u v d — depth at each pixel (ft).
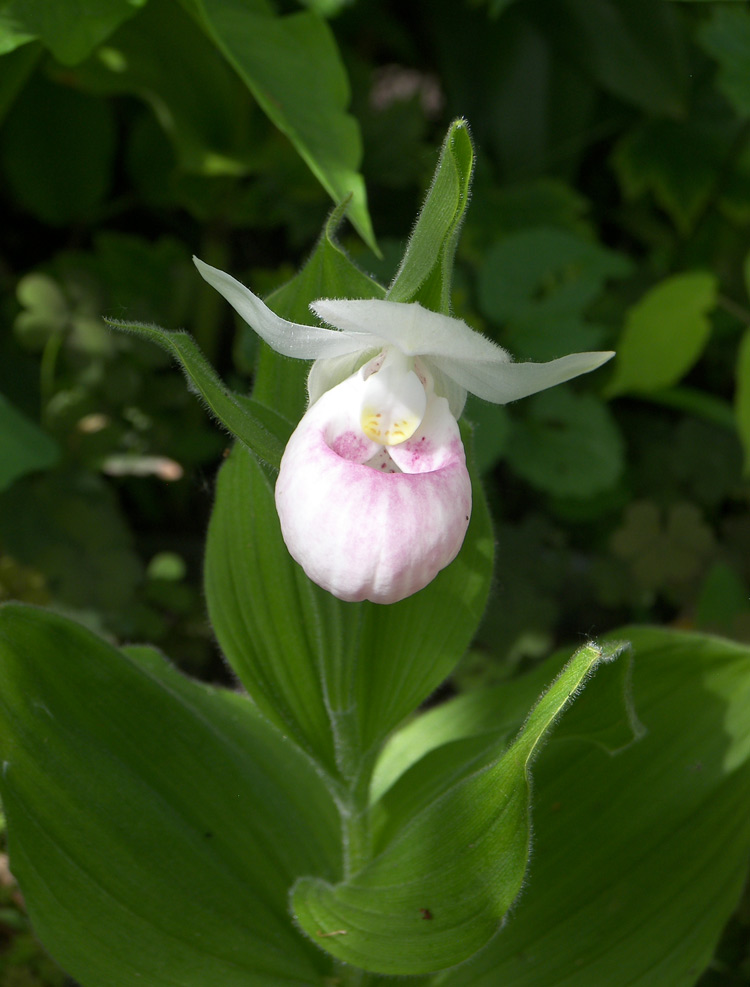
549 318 1.78
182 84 1.76
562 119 2.14
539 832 1.29
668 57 1.97
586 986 1.24
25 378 1.98
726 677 1.33
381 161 2.02
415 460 1.15
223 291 1.09
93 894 1.20
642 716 1.32
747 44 1.68
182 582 1.97
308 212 2.01
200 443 1.97
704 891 1.27
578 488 1.81
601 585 1.87
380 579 1.09
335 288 1.19
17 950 1.42
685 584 1.85
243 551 1.24
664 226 2.35
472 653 1.81
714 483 2.02
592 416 1.83
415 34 2.45
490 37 2.10
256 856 1.27
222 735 1.31
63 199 2.12
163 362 1.92
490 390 1.15
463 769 1.24
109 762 1.24
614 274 1.81
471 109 2.12
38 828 1.20
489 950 1.26
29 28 1.37
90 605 1.73
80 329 1.84
